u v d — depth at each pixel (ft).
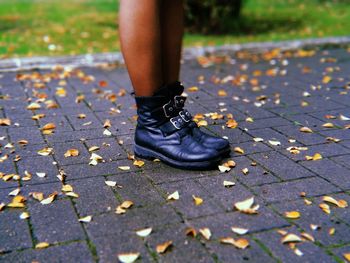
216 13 9.16
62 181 3.29
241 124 4.41
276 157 3.66
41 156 3.71
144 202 3.00
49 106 4.93
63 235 2.67
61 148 3.87
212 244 2.58
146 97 3.48
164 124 3.52
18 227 2.75
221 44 8.23
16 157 3.67
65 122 4.50
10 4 12.46
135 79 3.46
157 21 3.33
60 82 5.94
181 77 6.28
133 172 3.42
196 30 9.35
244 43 8.03
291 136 4.10
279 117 4.61
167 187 3.19
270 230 2.71
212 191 3.13
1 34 8.71
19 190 3.16
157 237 2.64
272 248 2.55
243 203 2.93
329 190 3.16
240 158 3.64
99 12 11.41
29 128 4.33
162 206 2.95
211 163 3.40
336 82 5.91
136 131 3.64
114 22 10.21
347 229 2.72
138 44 3.33
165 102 3.49
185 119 3.56
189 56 7.43
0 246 2.57
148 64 3.39
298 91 5.53
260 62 7.16
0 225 2.77
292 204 2.98
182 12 3.66
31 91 5.57
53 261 2.45
